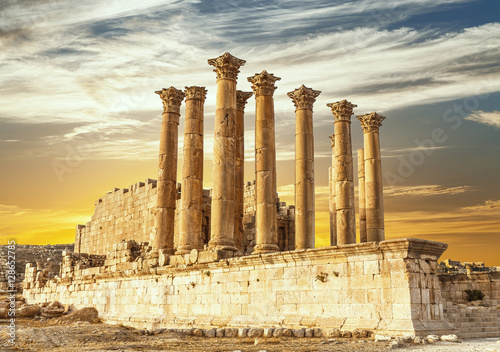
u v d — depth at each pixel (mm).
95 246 57625
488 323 24812
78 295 41719
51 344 19250
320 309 22531
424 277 20359
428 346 16953
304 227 30328
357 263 21516
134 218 50812
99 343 19141
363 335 19938
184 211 31625
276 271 24766
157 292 32250
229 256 28109
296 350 16266
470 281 34812
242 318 25516
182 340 19594
